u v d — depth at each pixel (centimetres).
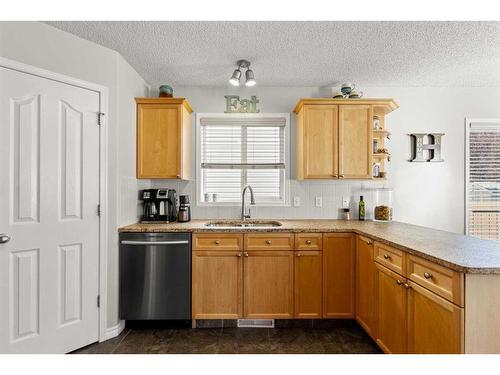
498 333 120
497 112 310
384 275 188
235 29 201
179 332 235
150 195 276
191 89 310
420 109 311
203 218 307
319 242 241
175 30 202
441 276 134
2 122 176
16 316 181
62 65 201
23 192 183
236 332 234
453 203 310
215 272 239
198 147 308
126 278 235
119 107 237
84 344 211
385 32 203
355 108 274
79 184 210
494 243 171
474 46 224
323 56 241
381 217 292
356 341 220
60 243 200
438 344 135
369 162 273
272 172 313
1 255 176
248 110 310
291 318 240
